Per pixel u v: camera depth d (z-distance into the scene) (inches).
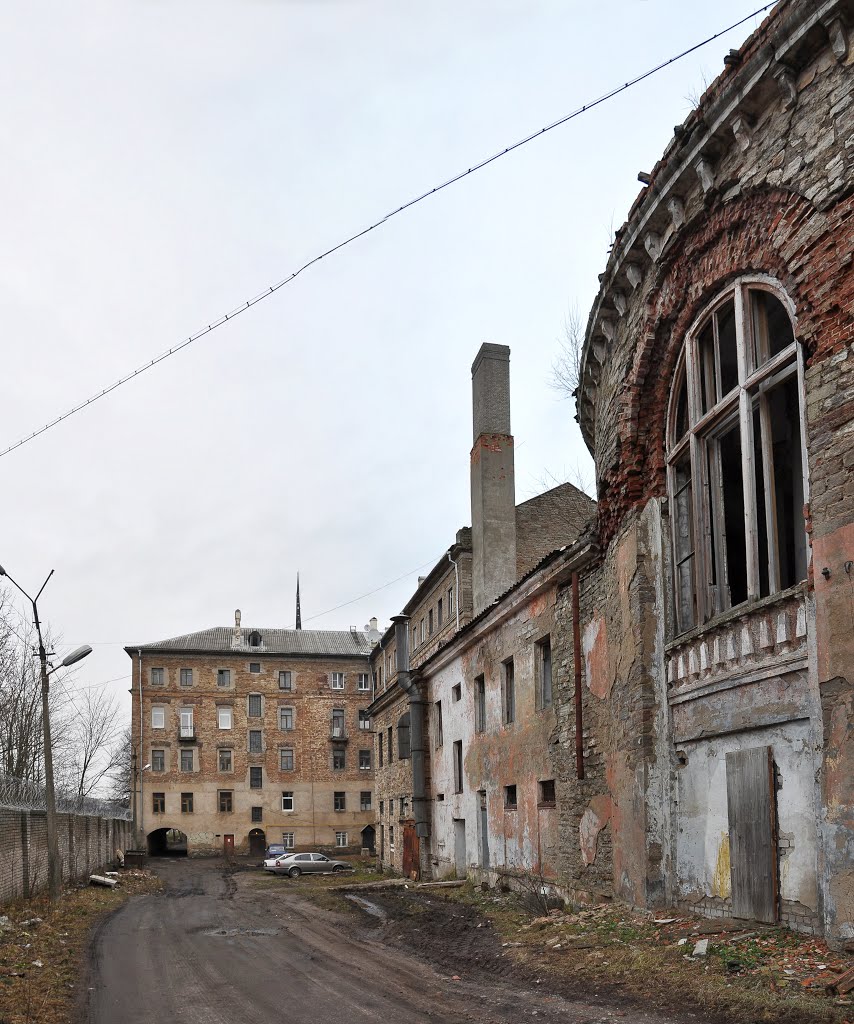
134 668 2559.1
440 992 360.2
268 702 2615.7
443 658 1056.2
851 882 300.8
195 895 1077.8
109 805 1505.9
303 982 402.0
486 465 1186.0
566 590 659.4
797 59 350.9
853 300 321.1
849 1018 246.5
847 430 318.0
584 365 604.4
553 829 669.3
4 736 1475.1
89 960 495.8
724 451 460.8
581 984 343.9
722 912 404.8
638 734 488.7
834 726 313.3
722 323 448.8
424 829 1131.9
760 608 374.3
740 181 392.2
